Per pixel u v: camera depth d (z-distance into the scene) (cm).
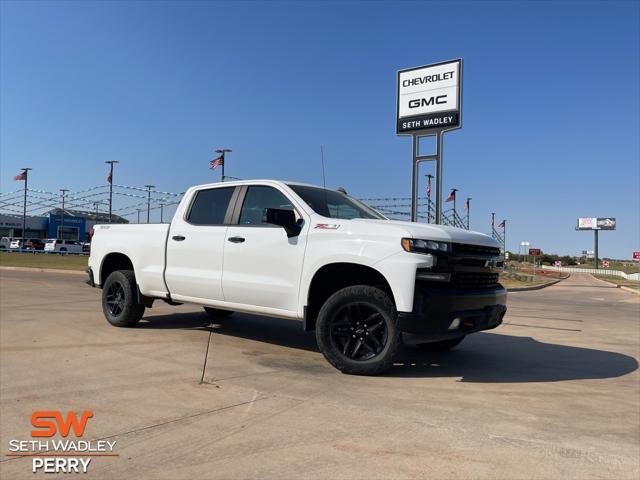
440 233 543
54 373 531
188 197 735
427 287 524
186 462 335
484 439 384
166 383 504
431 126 1673
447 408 455
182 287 711
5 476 314
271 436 378
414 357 680
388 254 531
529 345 815
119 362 582
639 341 909
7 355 605
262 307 629
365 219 600
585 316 1365
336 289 615
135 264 772
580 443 383
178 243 718
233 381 520
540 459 351
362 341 557
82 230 9131
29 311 958
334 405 453
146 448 355
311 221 596
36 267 2522
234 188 689
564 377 595
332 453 351
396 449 360
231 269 655
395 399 477
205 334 765
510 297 2116
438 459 346
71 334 735
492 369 623
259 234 632
